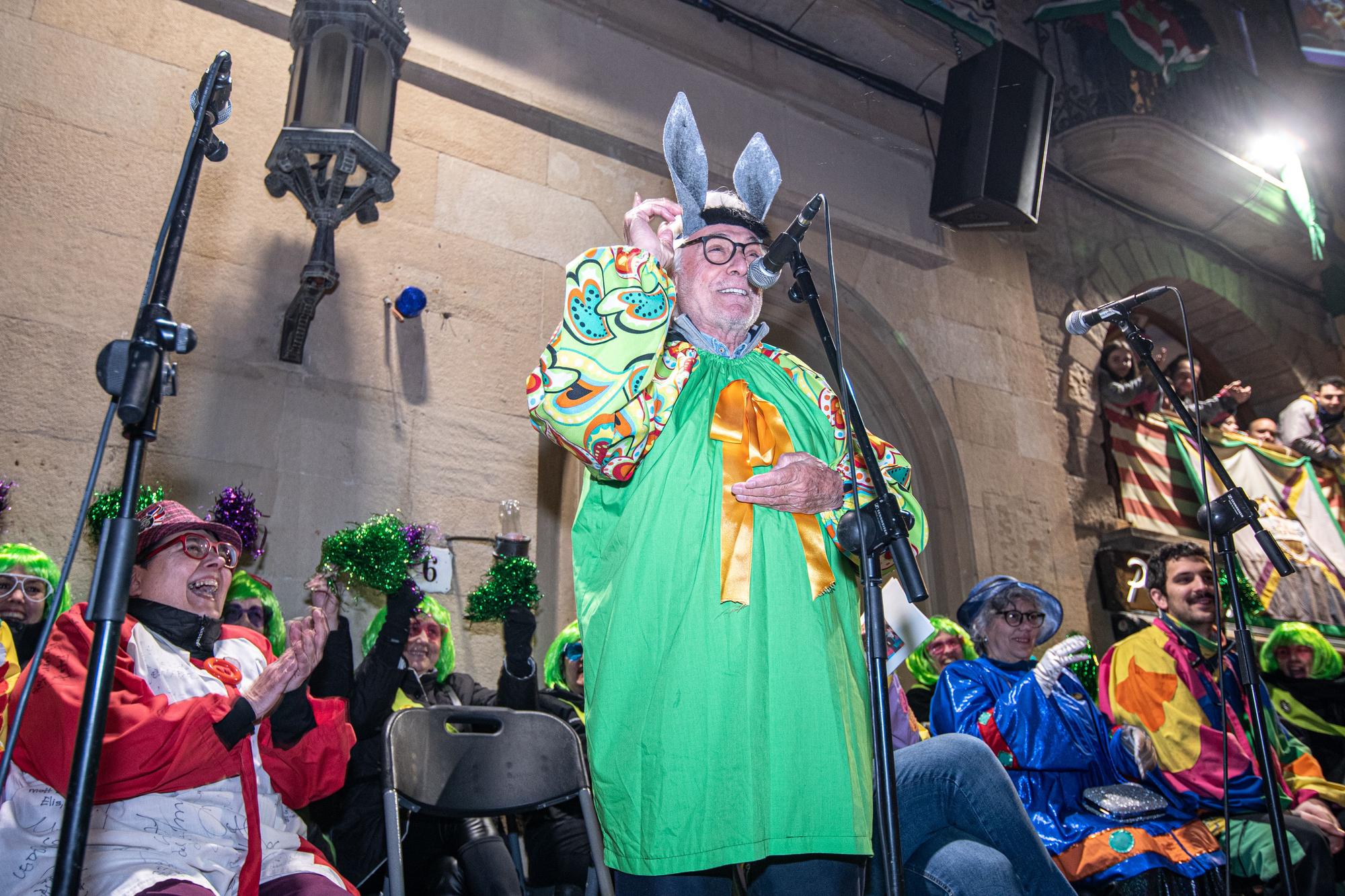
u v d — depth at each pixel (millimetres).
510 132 5023
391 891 2006
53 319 3660
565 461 4801
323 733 2307
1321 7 10094
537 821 3242
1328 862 3227
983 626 3582
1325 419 8219
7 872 1868
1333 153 9727
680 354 1755
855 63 6531
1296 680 5461
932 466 6098
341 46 3883
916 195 6559
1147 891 2768
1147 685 3607
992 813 1825
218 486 3777
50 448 3523
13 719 1261
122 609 1269
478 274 4664
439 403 4363
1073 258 7480
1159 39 8188
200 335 3922
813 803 1473
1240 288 8531
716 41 5941
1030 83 6398
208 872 1975
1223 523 2564
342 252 4352
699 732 1480
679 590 1576
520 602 3592
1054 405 6809
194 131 1550
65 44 4012
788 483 1601
